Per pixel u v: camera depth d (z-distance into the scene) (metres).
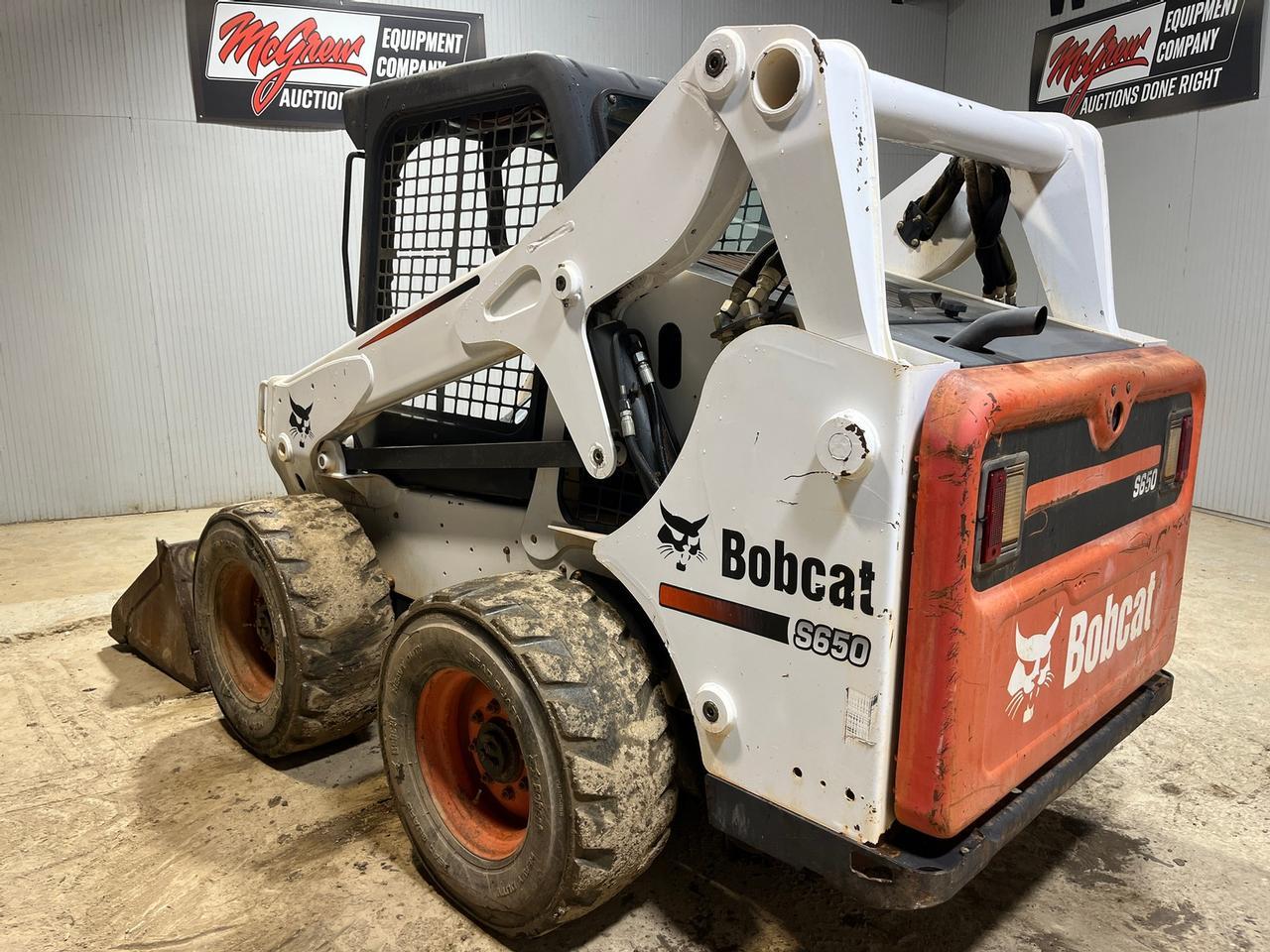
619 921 1.97
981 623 1.44
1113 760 2.70
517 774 1.92
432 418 2.42
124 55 5.21
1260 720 2.93
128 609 3.37
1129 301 5.89
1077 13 6.14
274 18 5.45
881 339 1.42
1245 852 2.26
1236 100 5.14
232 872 2.15
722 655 1.66
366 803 2.43
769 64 1.42
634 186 1.67
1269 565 4.47
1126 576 1.89
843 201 1.39
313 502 2.59
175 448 5.71
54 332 5.33
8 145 5.07
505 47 5.96
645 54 6.43
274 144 5.61
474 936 1.92
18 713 2.97
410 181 2.37
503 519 2.31
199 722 2.91
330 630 2.41
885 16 7.12
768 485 1.54
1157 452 1.97
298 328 5.86
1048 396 1.51
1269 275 5.08
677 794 1.84
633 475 1.98
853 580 1.45
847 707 1.49
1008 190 2.24
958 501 1.36
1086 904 2.06
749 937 1.93
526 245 1.89
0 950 1.89
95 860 2.19
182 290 5.55
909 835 1.56
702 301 1.86
